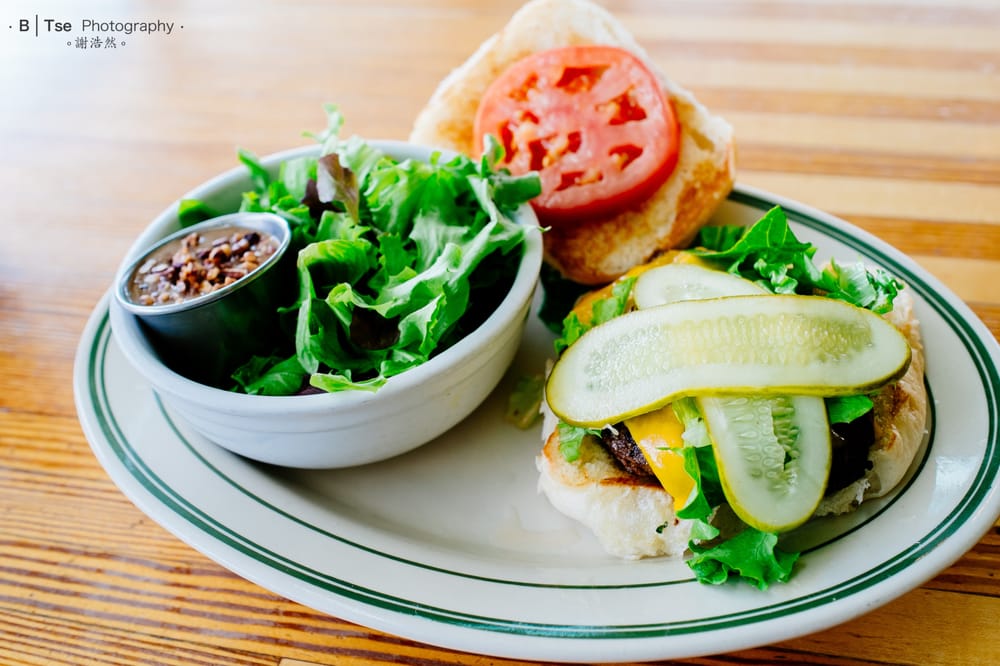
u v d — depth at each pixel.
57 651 0.36
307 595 0.35
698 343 0.36
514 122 0.47
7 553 0.39
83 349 0.43
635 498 0.37
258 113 0.60
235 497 0.38
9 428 0.43
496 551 0.38
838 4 0.69
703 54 0.63
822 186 0.51
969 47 0.62
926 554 0.35
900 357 0.36
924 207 0.50
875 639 0.35
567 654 0.34
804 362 0.36
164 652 0.36
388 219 0.42
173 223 0.43
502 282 0.42
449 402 0.39
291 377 0.39
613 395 0.37
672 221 0.47
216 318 0.39
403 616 0.35
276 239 0.41
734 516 0.37
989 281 0.46
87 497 0.40
